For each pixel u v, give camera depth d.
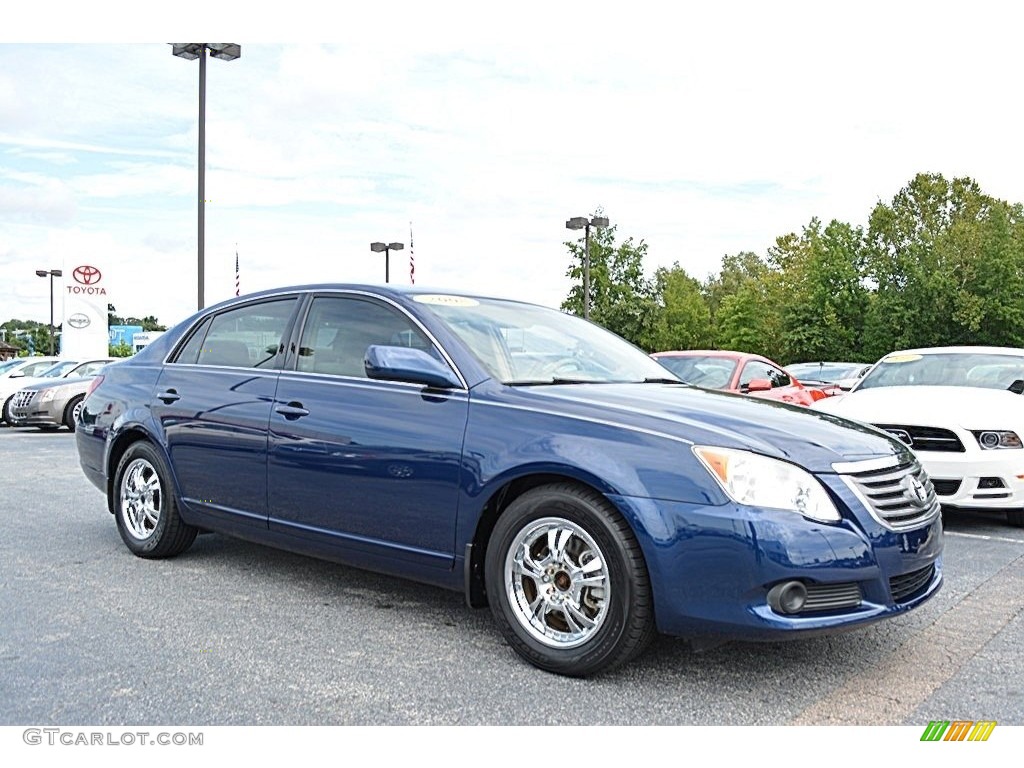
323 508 4.24
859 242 52.69
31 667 3.53
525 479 3.63
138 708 3.14
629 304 45.09
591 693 3.30
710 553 3.14
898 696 3.30
